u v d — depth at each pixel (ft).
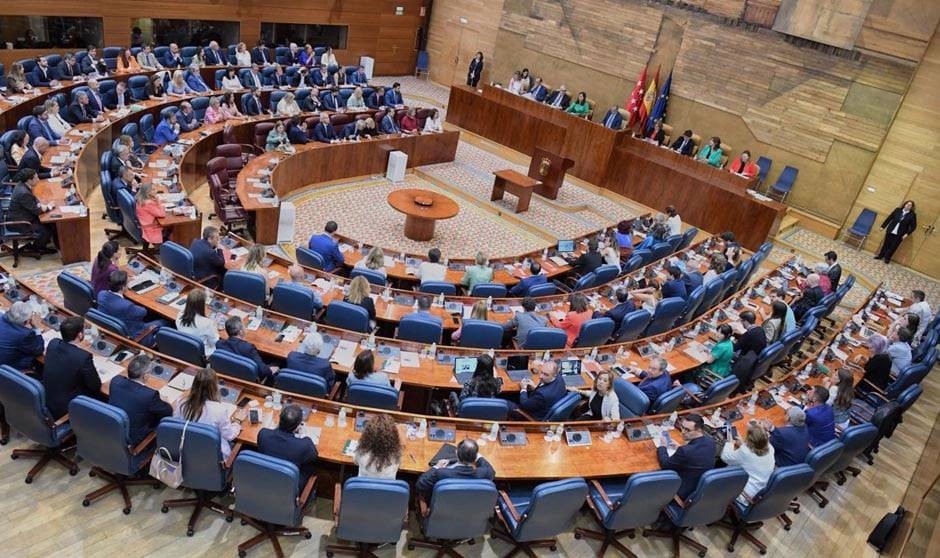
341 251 34.12
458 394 23.39
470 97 66.64
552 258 38.47
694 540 21.62
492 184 56.24
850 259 53.62
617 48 65.26
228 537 18.76
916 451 30.83
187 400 18.06
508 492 19.88
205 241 29.12
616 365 26.73
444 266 32.65
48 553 17.33
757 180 56.39
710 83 60.03
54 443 18.61
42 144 34.81
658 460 21.01
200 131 45.98
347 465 19.27
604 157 58.65
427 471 17.99
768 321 31.65
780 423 24.91
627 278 35.17
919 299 38.88
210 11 63.98
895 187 53.57
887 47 50.98
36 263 31.40
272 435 17.48
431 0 82.33
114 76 48.01
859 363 32.24
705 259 42.78
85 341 21.34
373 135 53.57
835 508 25.70
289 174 45.62
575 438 21.18
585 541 20.95
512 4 72.43
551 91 69.77
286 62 67.36
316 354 21.86
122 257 33.53
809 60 54.54
